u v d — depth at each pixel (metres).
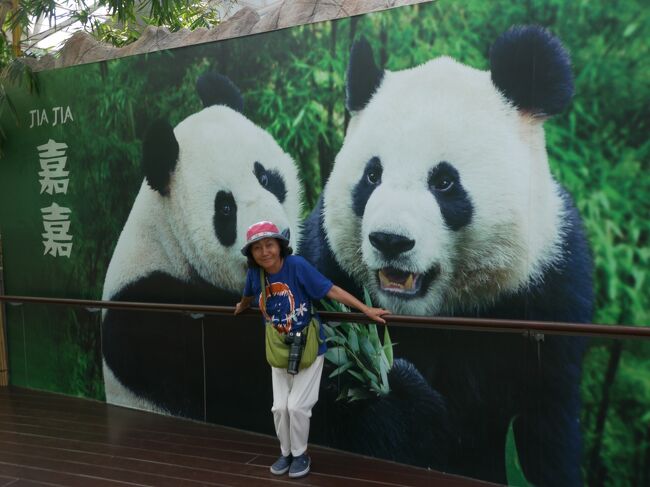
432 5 3.06
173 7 5.67
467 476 3.07
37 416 4.18
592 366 2.77
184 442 3.64
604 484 2.75
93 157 4.39
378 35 3.21
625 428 2.71
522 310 2.94
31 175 4.74
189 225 3.97
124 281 4.30
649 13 2.59
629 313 2.68
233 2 7.08
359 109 3.29
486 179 2.98
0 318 5.00
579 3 2.72
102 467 3.29
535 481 2.91
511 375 2.96
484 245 3.01
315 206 3.47
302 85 3.48
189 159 3.94
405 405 3.24
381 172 3.24
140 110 4.14
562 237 2.82
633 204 2.65
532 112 2.86
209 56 3.82
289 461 3.21
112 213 4.34
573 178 2.78
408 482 3.03
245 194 3.73
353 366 3.39
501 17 2.89
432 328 3.15
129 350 4.33
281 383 3.08
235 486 3.02
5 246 4.93
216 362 3.92
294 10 3.48
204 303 3.96
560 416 2.85
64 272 4.63
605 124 2.70
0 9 4.92
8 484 3.10
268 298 2.97
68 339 4.67
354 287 3.37
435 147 3.09
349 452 3.42
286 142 3.56
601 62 2.69
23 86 4.70
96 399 4.54
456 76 3.02
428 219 3.13
